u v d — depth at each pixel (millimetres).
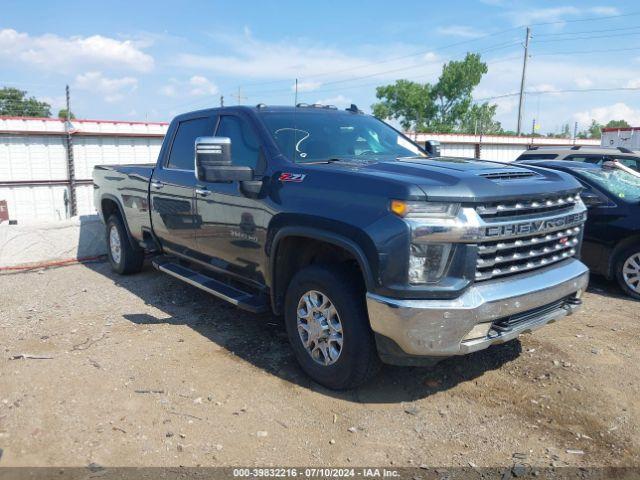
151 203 5945
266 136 4488
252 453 3199
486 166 4016
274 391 3922
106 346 4711
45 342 4805
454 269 3326
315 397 3840
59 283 6836
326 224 3643
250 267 4559
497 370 4258
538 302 3654
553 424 3520
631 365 4348
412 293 3285
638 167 9797
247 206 4406
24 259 7797
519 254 3654
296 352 4094
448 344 3318
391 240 3289
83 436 3336
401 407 3721
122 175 6590
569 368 4281
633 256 6219
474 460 3154
